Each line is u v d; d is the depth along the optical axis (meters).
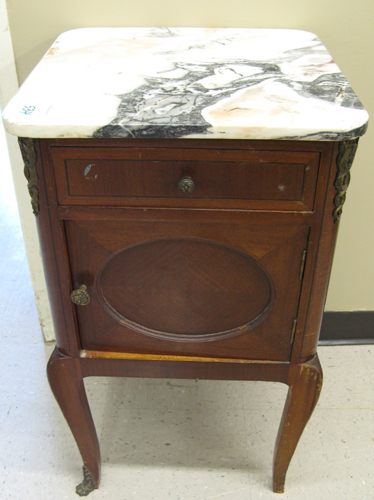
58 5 1.04
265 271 0.79
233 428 1.23
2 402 1.30
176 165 0.70
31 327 1.52
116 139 0.68
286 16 1.06
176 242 0.77
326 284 0.80
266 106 0.71
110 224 0.76
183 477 1.13
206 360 0.89
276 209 0.73
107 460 1.16
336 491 1.10
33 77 0.82
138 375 0.92
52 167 0.71
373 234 1.32
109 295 0.84
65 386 0.93
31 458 1.17
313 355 0.89
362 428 1.23
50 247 0.78
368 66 1.11
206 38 1.02
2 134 2.54
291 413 0.95
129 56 0.92
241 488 1.11
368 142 1.18
